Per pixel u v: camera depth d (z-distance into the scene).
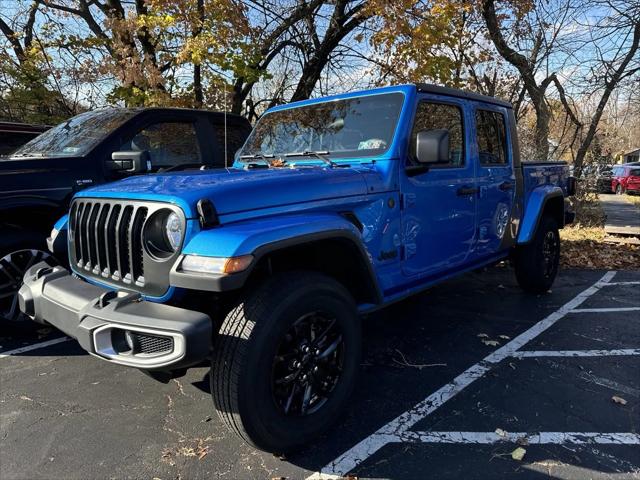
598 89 11.39
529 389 3.37
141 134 5.09
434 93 3.73
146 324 2.20
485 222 4.35
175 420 3.01
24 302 2.88
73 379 3.57
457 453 2.66
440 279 3.91
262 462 2.60
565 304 5.31
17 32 11.11
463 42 10.67
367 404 3.18
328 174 2.98
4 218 4.35
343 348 2.80
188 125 5.49
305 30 11.27
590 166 12.12
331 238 2.70
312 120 3.92
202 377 3.61
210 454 2.66
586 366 3.73
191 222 2.34
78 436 2.83
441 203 3.75
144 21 8.04
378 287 3.07
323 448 2.71
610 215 13.66
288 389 2.58
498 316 4.91
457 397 3.27
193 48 7.90
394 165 3.32
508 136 4.73
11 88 9.58
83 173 4.61
